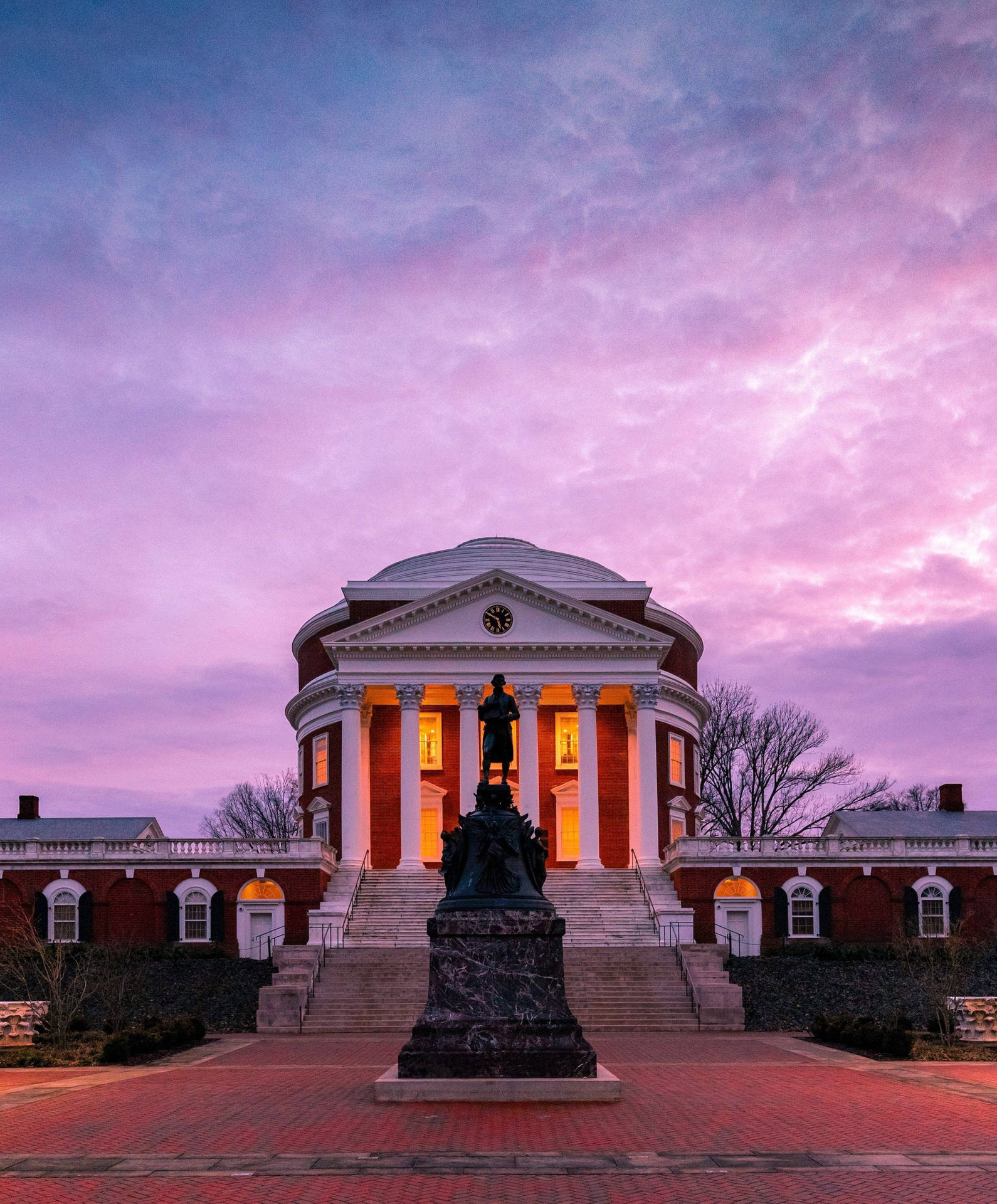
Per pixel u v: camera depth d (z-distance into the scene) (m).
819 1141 20.16
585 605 68.50
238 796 129.00
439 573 81.50
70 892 60.25
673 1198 16.31
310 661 83.44
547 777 73.56
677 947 51.34
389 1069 28.38
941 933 59.81
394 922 58.78
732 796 101.75
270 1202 16.08
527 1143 19.78
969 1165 18.33
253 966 52.34
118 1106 24.22
